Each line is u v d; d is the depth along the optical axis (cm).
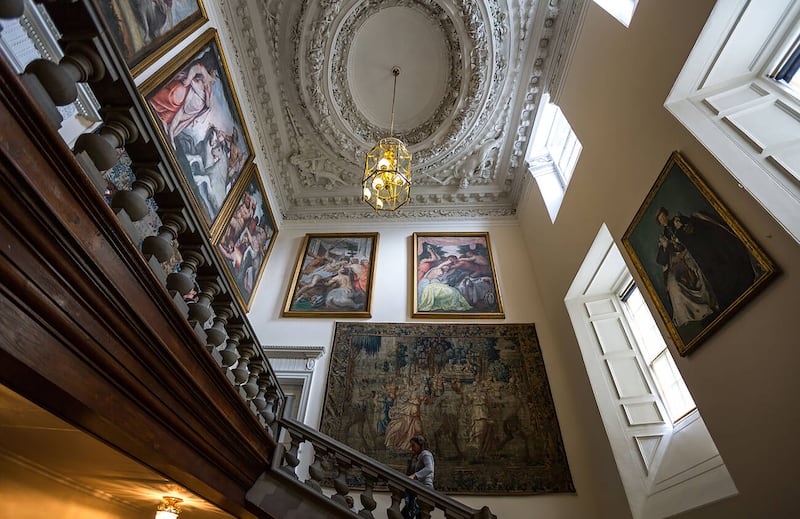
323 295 888
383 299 874
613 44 579
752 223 353
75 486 441
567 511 590
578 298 731
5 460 369
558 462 637
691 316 423
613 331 673
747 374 358
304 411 710
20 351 160
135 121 224
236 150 794
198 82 652
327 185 1054
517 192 1016
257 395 435
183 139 605
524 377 739
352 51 894
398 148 787
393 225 1038
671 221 450
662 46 466
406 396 721
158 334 239
